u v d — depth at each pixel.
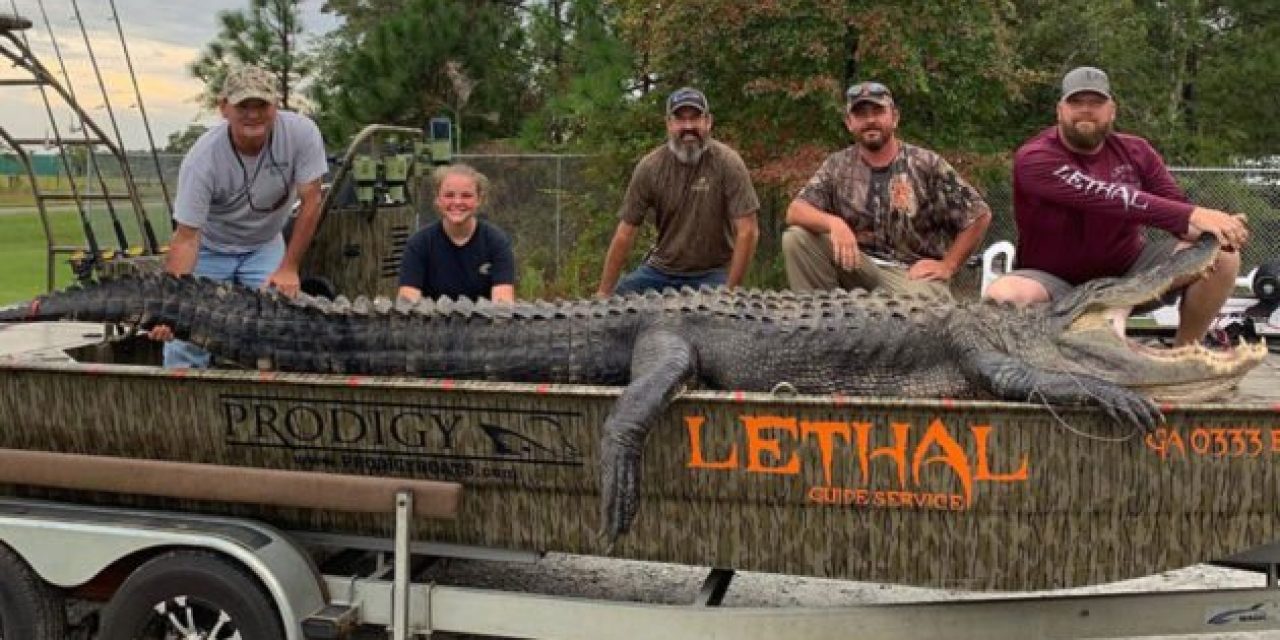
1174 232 3.56
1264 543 2.95
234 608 3.17
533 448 3.15
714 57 12.46
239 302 3.69
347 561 3.73
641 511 3.16
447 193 4.60
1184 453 2.91
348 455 3.28
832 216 4.84
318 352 3.66
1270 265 5.75
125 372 3.35
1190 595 3.18
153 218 12.48
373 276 5.81
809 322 3.57
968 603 3.14
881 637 3.14
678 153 5.47
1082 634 3.17
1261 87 21.42
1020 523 2.96
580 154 14.06
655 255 5.81
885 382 3.54
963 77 12.31
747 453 3.04
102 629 3.29
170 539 3.22
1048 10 17.30
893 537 3.01
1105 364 3.38
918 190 4.89
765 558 3.10
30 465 3.43
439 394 3.15
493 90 17.83
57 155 6.02
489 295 4.78
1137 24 18.64
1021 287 3.92
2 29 4.64
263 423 3.31
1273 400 3.24
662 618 3.17
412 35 16.94
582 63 16.72
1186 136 18.89
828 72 12.11
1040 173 3.87
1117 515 2.96
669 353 3.30
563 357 3.61
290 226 5.49
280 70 17.09
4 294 11.49
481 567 4.71
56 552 3.31
